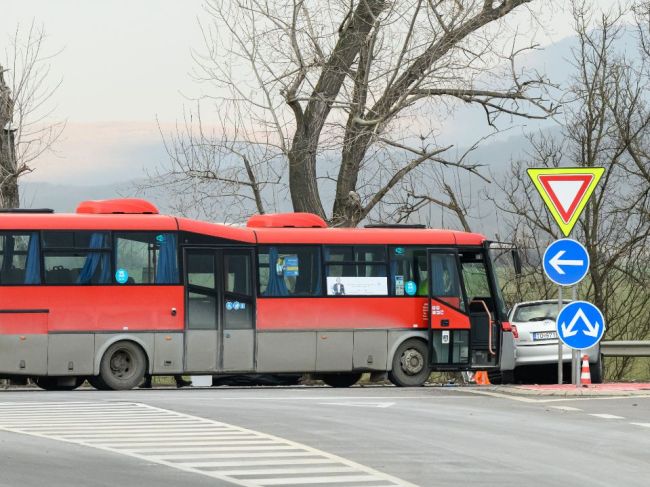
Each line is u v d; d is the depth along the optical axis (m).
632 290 69.12
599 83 71.25
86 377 48.88
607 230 70.00
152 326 48.19
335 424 31.77
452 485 21.42
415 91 65.25
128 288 48.06
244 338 49.50
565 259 42.88
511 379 56.62
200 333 48.84
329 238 51.03
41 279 47.12
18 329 46.78
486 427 31.22
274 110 65.12
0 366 46.59
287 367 50.09
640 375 67.81
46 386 50.97
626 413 35.28
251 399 41.00
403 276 51.62
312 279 50.66
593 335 42.97
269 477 22.23
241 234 50.03
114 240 48.09
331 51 65.44
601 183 70.94
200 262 49.16
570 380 57.84
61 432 29.73
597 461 24.84
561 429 30.88
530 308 53.88
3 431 29.94
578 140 71.69
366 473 22.80
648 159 71.06
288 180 67.38
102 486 20.94
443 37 64.44
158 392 46.09
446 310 51.53
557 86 67.25
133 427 31.00
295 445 27.11
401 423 32.09
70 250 47.56
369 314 51.00
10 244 47.06
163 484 21.25
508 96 66.56
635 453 26.19
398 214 68.75
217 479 21.94
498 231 71.06
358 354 50.84
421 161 67.06
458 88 65.19
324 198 68.25
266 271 50.16
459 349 51.69
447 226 69.62
